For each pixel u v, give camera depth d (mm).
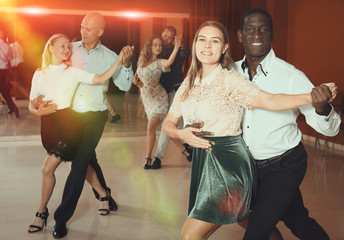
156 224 3547
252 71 2320
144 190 4512
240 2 8430
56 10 7254
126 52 3303
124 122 7855
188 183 4812
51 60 3287
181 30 8102
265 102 1983
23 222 3541
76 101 3395
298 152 2223
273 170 2203
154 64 5242
